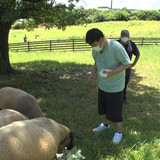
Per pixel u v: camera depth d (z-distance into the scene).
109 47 3.38
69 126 4.43
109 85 3.54
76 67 10.52
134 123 4.61
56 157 3.17
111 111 3.67
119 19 45.59
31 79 8.27
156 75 8.76
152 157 3.44
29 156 2.37
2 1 7.40
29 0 8.66
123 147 3.69
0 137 2.29
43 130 2.72
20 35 31.52
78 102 5.81
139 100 6.07
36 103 4.07
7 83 7.77
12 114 3.29
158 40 18.50
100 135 4.05
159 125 4.60
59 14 9.28
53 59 12.98
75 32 30.73
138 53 5.16
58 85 7.39
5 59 9.66
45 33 32.03
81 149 3.59
